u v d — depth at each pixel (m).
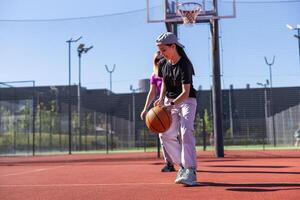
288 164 8.02
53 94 28.97
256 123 25.84
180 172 4.95
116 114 32.66
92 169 7.93
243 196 3.95
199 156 13.10
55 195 4.30
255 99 31.95
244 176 5.73
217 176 5.79
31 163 12.38
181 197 3.97
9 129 21.00
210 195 4.05
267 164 8.08
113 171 7.27
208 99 30.92
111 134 24.00
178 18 12.51
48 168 8.67
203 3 12.41
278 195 3.96
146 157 14.16
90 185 5.08
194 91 5.03
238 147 24.19
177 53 4.99
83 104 32.31
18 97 26.58
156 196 4.07
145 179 5.65
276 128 25.08
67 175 6.62
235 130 26.08
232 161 9.52
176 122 5.25
